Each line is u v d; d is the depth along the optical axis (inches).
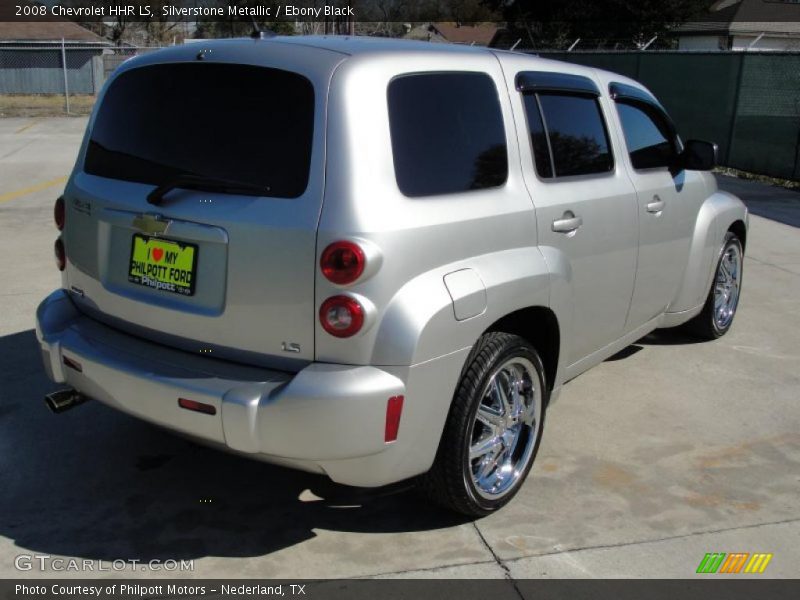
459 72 135.8
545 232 145.4
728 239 229.5
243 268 117.9
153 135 132.0
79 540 132.8
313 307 114.4
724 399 197.2
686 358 224.1
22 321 232.1
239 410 114.5
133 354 128.3
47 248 318.0
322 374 114.0
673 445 172.4
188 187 124.6
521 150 144.8
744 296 283.1
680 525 142.2
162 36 1590.8
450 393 125.0
